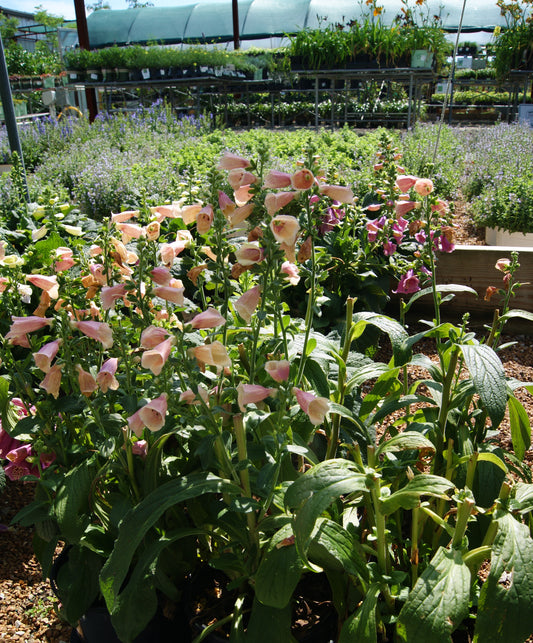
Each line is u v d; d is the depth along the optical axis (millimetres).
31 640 2344
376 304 4242
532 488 1803
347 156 9125
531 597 1439
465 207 7836
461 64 23531
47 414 1989
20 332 1757
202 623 1933
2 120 16266
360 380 2121
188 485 1662
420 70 13281
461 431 2086
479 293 4508
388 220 3922
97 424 1907
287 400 1612
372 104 17094
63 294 1906
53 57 26328
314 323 4004
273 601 1588
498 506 1628
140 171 7574
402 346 2086
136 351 1861
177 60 16797
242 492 1644
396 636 1708
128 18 25469
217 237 1770
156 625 2074
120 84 17203
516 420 2148
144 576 1675
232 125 19203
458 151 10016
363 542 2059
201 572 2139
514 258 2320
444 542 2041
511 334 4531
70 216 4633
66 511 1823
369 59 13516
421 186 2213
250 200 1762
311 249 1829
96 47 25797
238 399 1579
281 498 1804
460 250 4418
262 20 24328
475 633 1470
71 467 2100
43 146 12078
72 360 1889
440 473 2119
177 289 1671
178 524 2111
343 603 1855
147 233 2025
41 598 2527
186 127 13586
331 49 13453
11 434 1917
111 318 2068
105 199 7004
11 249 3826
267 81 17688
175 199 4434
